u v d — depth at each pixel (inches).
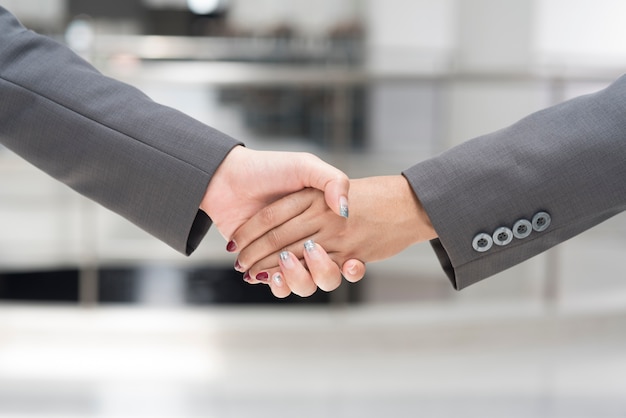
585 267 139.2
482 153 34.3
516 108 170.9
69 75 35.4
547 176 33.1
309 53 275.7
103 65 155.4
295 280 37.1
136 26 271.4
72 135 34.4
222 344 107.0
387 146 193.8
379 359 104.8
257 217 36.8
